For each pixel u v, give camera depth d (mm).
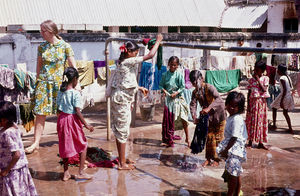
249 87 6656
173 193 4559
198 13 20000
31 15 15273
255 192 4609
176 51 13359
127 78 5227
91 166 5566
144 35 12953
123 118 5301
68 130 4887
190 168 5512
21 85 7637
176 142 7105
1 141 3637
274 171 5445
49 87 6117
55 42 6086
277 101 8258
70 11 16297
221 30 23578
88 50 12328
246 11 21781
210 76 9406
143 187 4758
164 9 19062
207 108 5363
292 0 19891
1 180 3721
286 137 7840
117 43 12656
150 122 8992
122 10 17750
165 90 6648
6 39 10789
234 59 10250
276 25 20578
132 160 5797
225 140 4293
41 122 6379
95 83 10141
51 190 4664
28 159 5969
